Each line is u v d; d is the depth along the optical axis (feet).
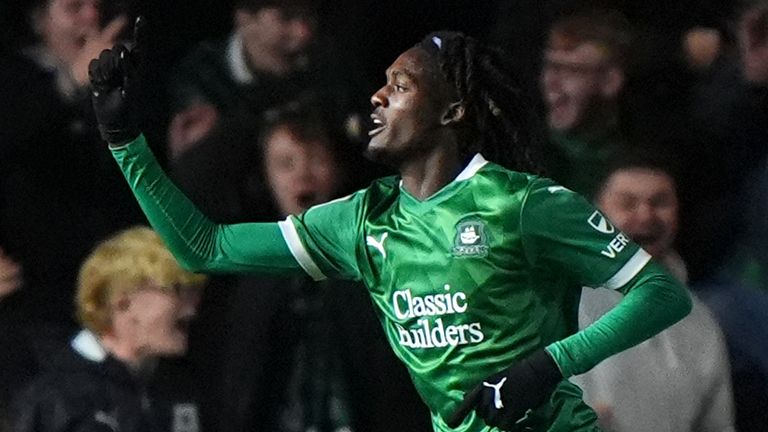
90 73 39.68
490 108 40.09
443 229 39.32
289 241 40.57
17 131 57.21
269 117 55.93
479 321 39.37
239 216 55.26
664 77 59.41
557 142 57.67
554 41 58.95
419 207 39.68
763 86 59.47
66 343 53.83
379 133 39.93
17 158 57.11
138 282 52.85
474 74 39.83
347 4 58.90
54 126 57.57
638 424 52.19
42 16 58.65
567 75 58.39
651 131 58.34
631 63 59.11
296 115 55.62
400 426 53.72
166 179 40.19
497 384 38.04
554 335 39.99
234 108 56.95
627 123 58.39
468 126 39.91
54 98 57.82
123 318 52.95
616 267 39.04
